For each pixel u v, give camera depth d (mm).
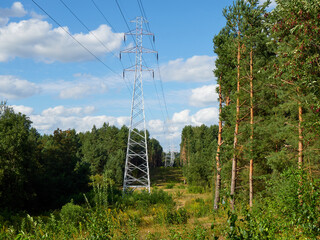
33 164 38000
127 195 32312
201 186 52688
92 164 82125
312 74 9992
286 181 6641
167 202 29453
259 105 23797
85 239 6176
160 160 167000
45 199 37250
